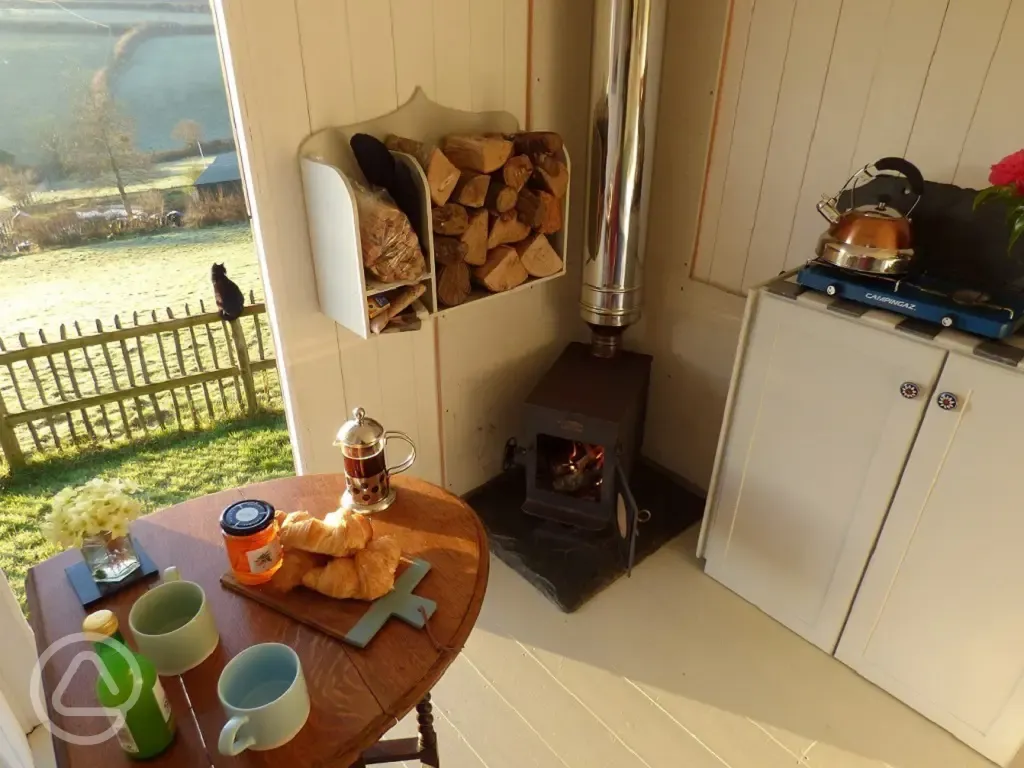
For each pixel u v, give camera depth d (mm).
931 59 1562
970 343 1368
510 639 1953
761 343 1720
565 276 2406
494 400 2395
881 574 1678
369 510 1336
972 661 1582
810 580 1854
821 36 1727
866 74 1677
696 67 2002
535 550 2195
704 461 2449
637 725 1722
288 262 1690
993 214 1506
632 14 1765
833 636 1860
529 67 1977
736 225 2072
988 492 1424
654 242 2312
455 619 1095
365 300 1575
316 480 1434
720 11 1895
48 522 1065
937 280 1559
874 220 1517
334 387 1920
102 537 1112
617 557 2174
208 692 963
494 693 1797
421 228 1622
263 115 1514
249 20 1422
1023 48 1429
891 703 1776
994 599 1493
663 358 2445
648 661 1890
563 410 2018
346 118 1645
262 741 876
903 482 1555
